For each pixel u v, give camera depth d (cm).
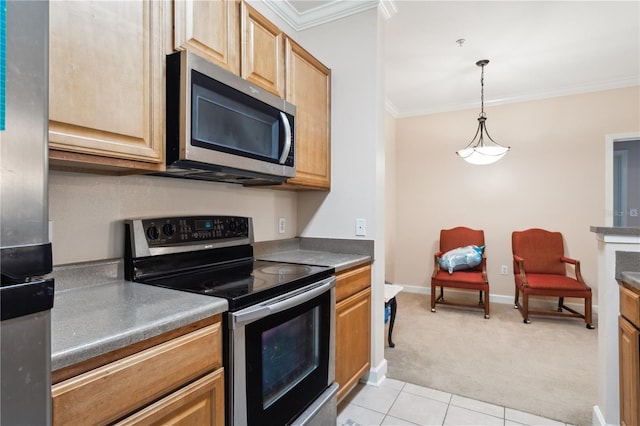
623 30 272
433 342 296
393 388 221
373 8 227
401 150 483
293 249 246
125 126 112
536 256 388
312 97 217
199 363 103
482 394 213
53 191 123
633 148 376
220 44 149
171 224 157
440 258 401
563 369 247
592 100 383
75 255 129
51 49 93
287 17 242
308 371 156
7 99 44
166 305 105
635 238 157
